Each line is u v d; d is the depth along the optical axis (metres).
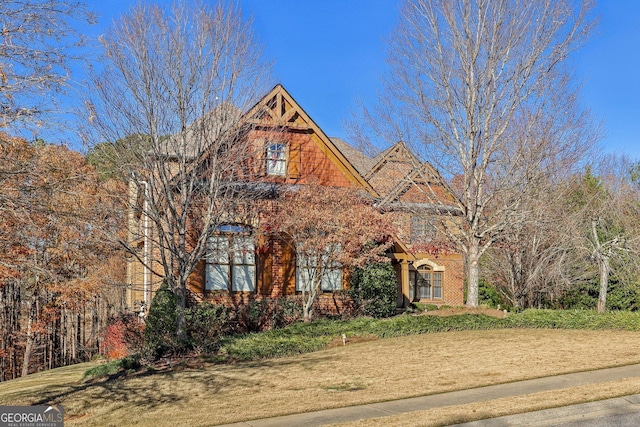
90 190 14.43
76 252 18.00
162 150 16.52
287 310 20.50
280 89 21.56
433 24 19.05
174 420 9.94
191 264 16.64
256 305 20.17
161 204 17.47
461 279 29.23
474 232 19.53
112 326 21.52
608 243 23.53
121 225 16.27
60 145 11.17
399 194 20.48
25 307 26.73
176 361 15.34
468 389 11.26
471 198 19.52
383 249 20.14
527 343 16.08
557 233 22.61
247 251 19.41
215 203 17.17
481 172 18.98
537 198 19.95
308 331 17.38
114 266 26.83
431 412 9.57
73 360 29.94
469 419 9.16
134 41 15.71
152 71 15.93
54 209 10.14
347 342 16.98
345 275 22.05
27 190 9.42
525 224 20.31
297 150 21.92
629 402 10.14
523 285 24.00
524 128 18.78
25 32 9.43
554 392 10.65
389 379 12.31
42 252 19.14
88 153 15.31
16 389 14.77
